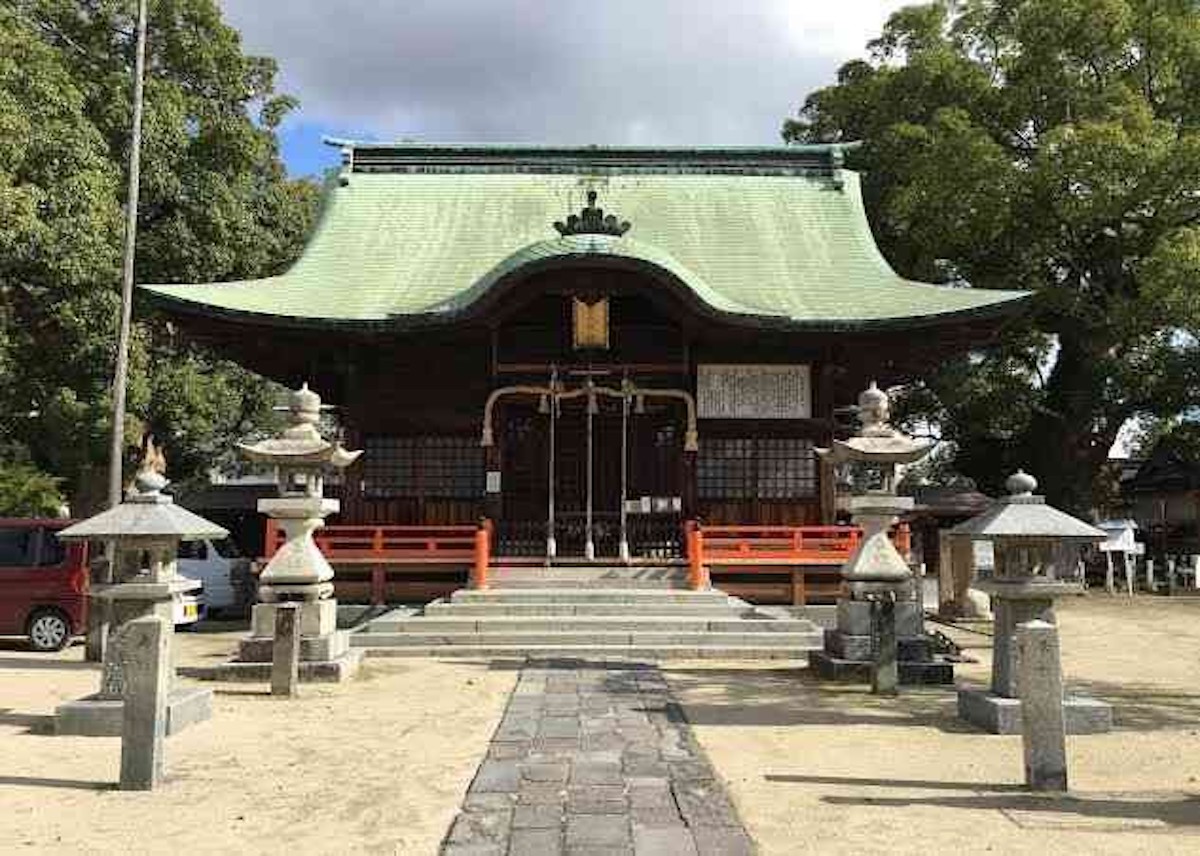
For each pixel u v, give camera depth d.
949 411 31.75
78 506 25.89
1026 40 27.72
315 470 13.51
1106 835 6.32
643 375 20.66
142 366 23.92
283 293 21.58
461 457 21.56
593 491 21.67
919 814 6.76
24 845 6.09
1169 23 26.66
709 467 21.22
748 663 14.45
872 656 11.85
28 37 21.81
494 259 23.03
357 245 23.61
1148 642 17.52
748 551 18.72
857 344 21.14
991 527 9.70
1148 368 29.27
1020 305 19.70
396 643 15.48
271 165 29.66
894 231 29.88
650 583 18.06
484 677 12.94
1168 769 8.11
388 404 21.55
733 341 21.09
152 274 25.58
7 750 8.59
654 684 12.34
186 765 8.10
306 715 10.28
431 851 6.01
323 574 13.18
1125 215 26.52
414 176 25.33
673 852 5.95
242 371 28.50
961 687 11.75
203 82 26.88
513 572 18.47
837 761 8.30
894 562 13.01
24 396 23.38
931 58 29.38
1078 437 30.98
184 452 27.81
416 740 9.07
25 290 22.39
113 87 24.22
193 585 10.06
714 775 7.78
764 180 25.23
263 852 5.98
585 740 9.07
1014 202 26.48
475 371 21.50
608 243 19.17
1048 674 7.50
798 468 21.23
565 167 25.47
